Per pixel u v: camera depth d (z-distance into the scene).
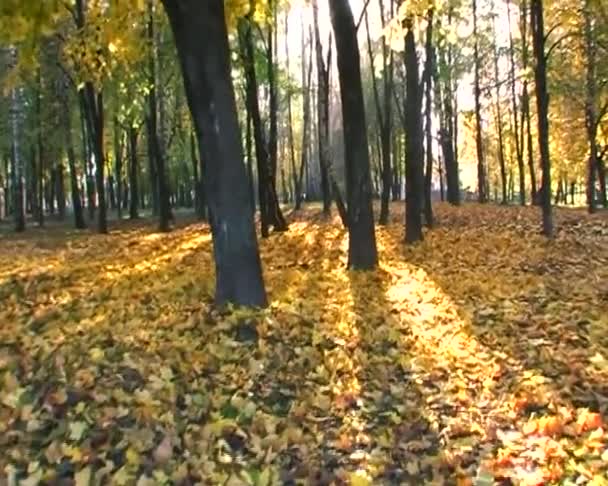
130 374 5.89
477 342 7.62
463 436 5.12
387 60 25.11
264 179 22.27
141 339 7.04
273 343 7.19
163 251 17.62
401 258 15.05
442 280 11.70
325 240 19.08
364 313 8.91
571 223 22.36
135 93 25.45
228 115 7.95
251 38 20.97
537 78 18.12
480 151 35.75
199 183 34.91
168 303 9.09
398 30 12.12
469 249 16.28
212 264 13.74
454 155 36.94
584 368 6.44
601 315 8.67
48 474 4.15
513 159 51.06
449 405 5.75
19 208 31.73
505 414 5.52
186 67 7.95
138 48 10.60
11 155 35.97
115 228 31.08
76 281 12.38
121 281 11.86
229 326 7.39
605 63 27.22
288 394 5.91
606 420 5.22
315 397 5.84
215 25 7.84
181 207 53.91
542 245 16.80
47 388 5.41
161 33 25.02
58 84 32.06
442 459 4.64
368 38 23.91
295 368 6.55
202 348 6.83
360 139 12.62
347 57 12.43
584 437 4.91
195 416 5.27
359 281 11.36
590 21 24.03
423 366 6.72
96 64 10.90
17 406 5.02
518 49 31.73
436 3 11.85
